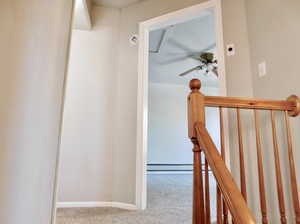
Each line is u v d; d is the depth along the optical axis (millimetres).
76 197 2291
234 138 1744
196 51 4145
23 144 1006
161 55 4352
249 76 1771
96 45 2650
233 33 1930
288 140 1208
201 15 2268
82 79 2547
